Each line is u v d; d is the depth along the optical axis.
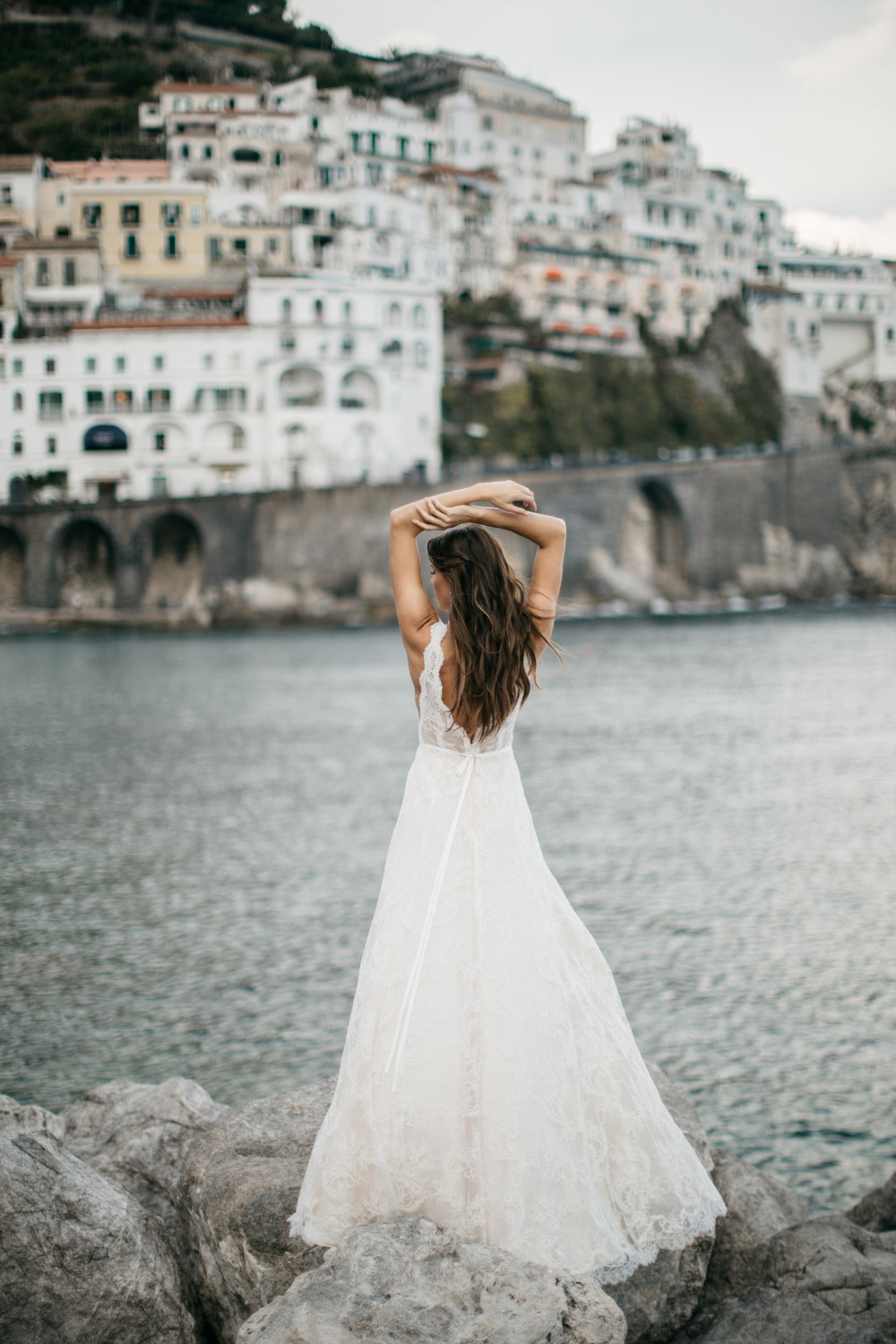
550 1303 3.52
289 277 102.44
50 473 96.62
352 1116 4.00
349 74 153.25
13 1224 4.16
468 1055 3.92
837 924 18.25
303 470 98.94
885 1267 4.91
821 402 148.12
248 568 95.06
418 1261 3.64
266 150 118.69
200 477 98.06
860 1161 10.83
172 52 163.00
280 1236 4.34
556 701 53.12
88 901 20.28
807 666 67.44
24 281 100.75
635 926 18.31
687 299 139.12
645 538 113.56
